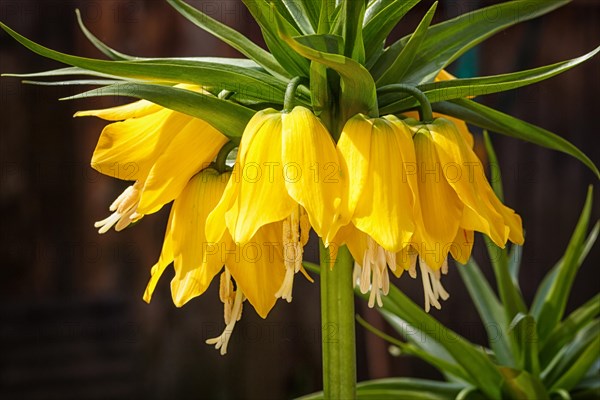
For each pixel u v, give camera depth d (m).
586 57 0.53
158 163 0.54
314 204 0.50
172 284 0.54
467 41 0.57
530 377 0.69
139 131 0.56
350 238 0.53
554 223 1.31
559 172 1.31
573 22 1.28
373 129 0.52
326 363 0.55
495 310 0.75
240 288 0.56
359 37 0.53
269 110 0.53
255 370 1.41
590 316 0.72
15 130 1.41
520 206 1.31
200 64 0.54
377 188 0.51
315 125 0.52
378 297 0.53
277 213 0.51
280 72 0.56
